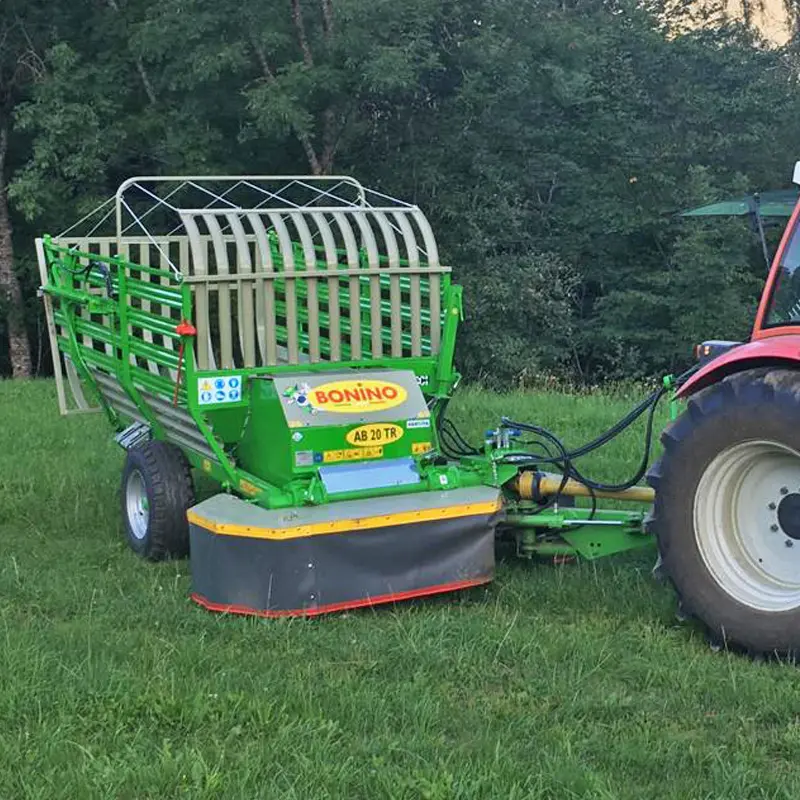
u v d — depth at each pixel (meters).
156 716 4.33
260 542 5.51
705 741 4.14
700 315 22.09
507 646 5.08
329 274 6.62
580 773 3.82
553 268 22.78
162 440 7.19
